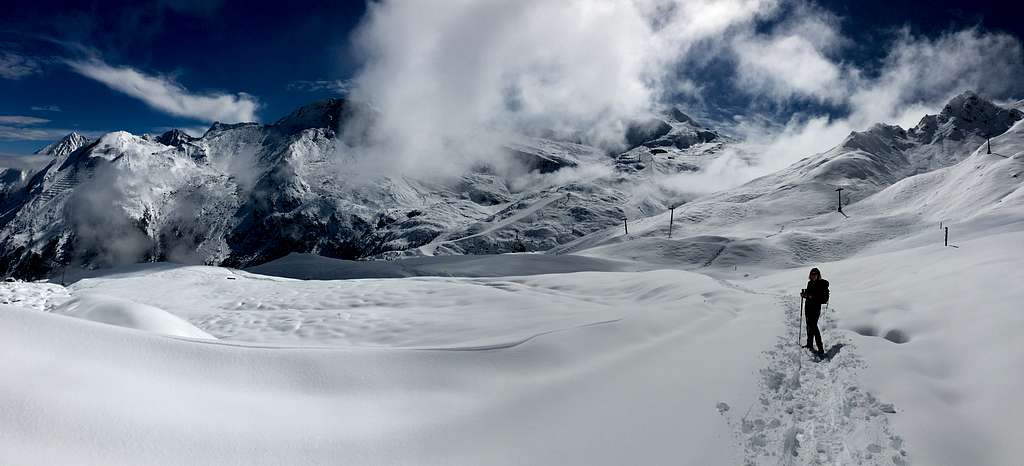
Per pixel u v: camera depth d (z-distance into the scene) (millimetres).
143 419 4480
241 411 5055
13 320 5109
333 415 5363
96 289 26797
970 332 8188
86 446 4012
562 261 70375
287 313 18469
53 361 4812
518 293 19688
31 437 3918
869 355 8070
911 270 21250
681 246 93188
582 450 4965
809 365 7898
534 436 5258
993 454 4641
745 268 79562
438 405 5922
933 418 5406
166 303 21984
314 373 6059
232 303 21047
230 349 6043
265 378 5770
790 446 4988
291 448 4641
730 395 6410
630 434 5297
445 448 4961
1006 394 5555
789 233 101188
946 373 7035
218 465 4215
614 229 175000
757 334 10453
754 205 168875
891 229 107312
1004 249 17203
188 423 4625
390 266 57594
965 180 128000
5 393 4227
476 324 14609
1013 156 123812
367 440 4961
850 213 144500
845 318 12156
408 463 4656
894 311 11461
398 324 15625
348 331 15273
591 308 16297
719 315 13188
